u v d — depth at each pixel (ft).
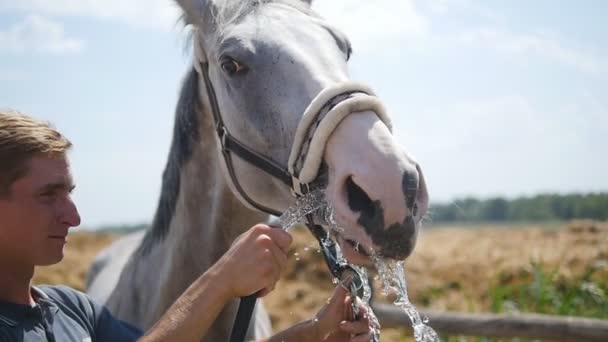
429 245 36.06
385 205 5.55
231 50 7.00
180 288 8.29
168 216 8.51
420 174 5.88
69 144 5.58
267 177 7.13
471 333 15.11
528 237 37.63
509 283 23.97
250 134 7.04
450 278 25.89
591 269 21.95
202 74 7.86
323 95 6.13
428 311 15.69
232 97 7.18
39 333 5.24
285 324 22.70
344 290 6.24
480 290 24.04
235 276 5.24
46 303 5.53
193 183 8.20
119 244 13.10
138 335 6.28
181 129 8.29
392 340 19.47
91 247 39.24
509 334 14.74
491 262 27.91
